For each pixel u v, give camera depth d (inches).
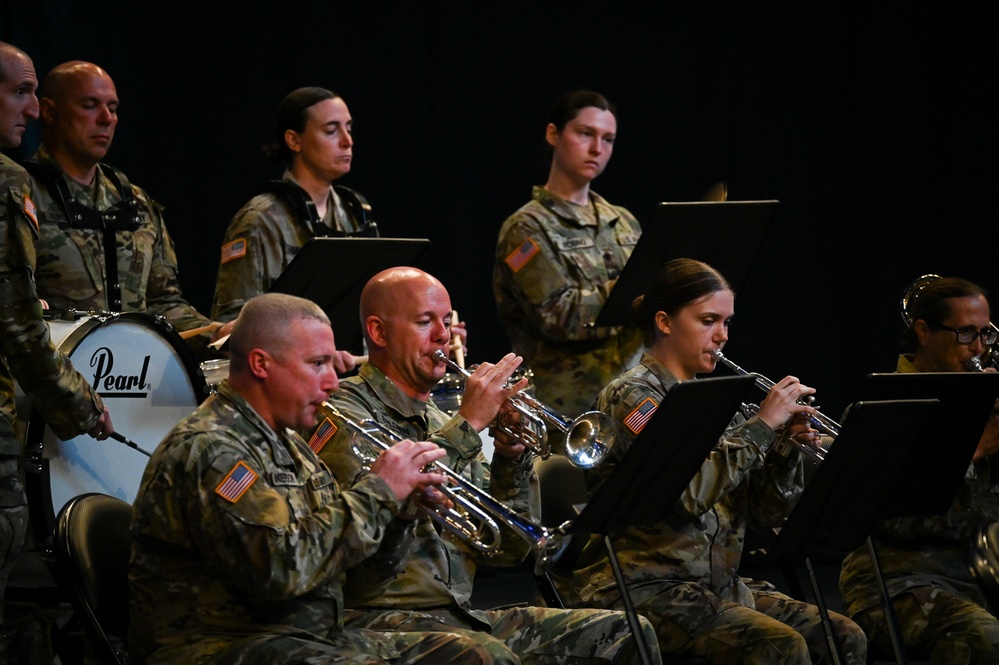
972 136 966.4
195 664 390.3
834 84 969.5
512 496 491.2
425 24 924.6
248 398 416.2
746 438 506.9
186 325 647.8
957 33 965.2
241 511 386.0
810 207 968.3
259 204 677.3
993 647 533.3
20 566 516.7
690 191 965.8
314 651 390.6
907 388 511.8
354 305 628.7
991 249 967.6
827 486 478.6
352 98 914.7
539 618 482.9
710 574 523.8
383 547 422.6
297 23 900.0
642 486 442.0
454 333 648.4
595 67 952.9
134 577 405.1
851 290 970.1
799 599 581.9
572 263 710.5
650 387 525.7
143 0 863.1
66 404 493.4
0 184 478.9
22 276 481.1
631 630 438.0
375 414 474.6
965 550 587.5
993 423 601.9
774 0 964.6
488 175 940.0
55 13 832.9
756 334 962.7
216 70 884.0
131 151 865.5
